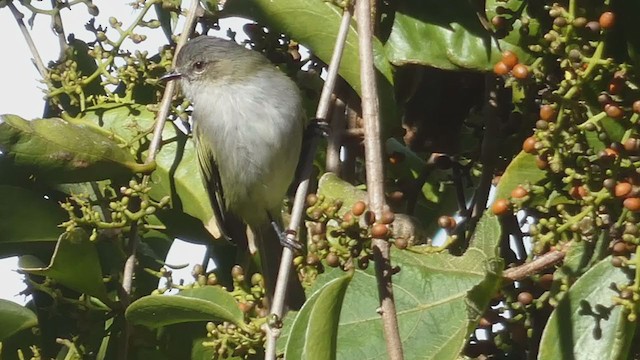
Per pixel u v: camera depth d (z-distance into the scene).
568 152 6.64
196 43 10.62
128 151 8.99
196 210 9.23
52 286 8.53
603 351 6.42
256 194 10.51
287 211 10.58
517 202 6.91
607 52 6.83
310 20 8.62
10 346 9.08
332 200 7.46
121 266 9.07
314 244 7.17
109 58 9.03
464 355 7.98
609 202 6.51
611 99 6.72
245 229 10.12
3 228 8.88
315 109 10.52
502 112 8.79
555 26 6.80
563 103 6.66
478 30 8.16
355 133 9.05
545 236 6.70
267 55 9.50
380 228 6.57
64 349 8.99
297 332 6.81
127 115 9.20
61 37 9.29
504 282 7.08
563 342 6.50
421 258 7.75
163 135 9.38
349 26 8.05
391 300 6.42
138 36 8.98
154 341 8.70
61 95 9.50
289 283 7.84
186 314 7.71
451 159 9.38
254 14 8.77
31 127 8.30
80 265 8.19
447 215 9.77
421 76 9.35
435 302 7.56
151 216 9.30
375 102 6.97
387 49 8.41
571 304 6.58
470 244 8.15
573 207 6.90
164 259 9.34
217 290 7.71
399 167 9.52
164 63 9.15
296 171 10.34
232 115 10.40
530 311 7.45
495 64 7.98
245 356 7.56
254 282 8.01
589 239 7.00
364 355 7.43
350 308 7.56
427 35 8.31
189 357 8.70
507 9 7.57
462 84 9.36
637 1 6.92
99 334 8.59
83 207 8.37
